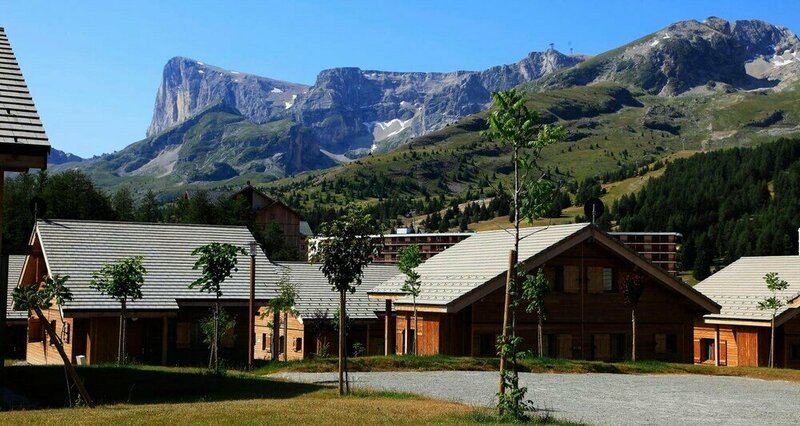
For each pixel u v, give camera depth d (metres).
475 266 41.03
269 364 33.00
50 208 75.75
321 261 23.58
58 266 38.06
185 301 38.34
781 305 44.91
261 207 149.38
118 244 40.94
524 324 39.25
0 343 21.97
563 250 39.38
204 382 25.59
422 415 18.73
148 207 112.00
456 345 38.72
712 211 157.12
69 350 37.91
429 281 41.88
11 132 19.66
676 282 41.75
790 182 156.88
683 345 42.69
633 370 34.50
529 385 27.88
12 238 71.56
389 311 43.38
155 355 38.38
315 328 46.06
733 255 128.62
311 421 17.12
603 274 41.44
